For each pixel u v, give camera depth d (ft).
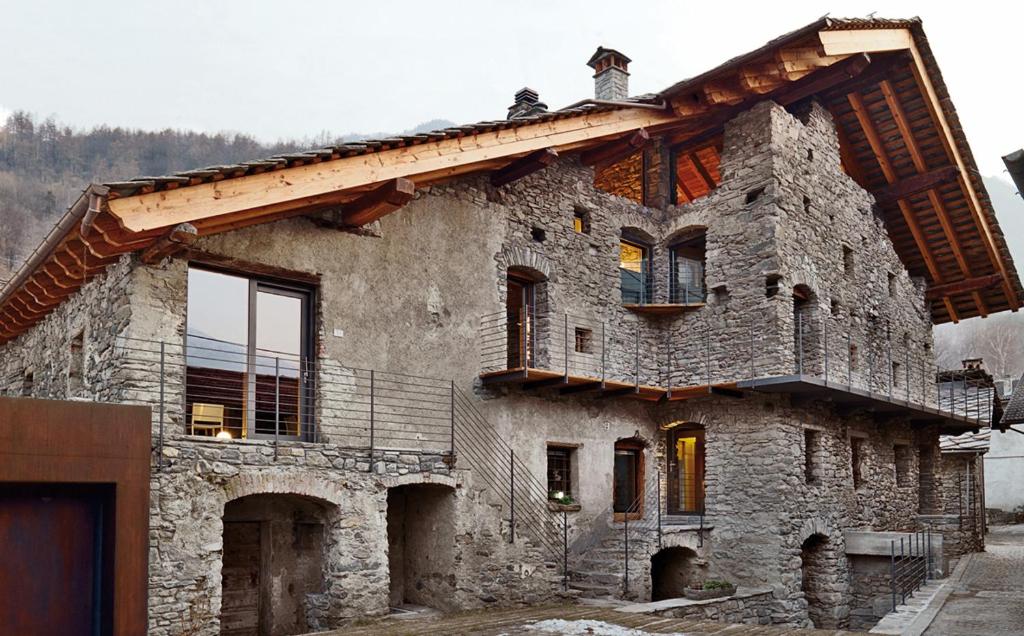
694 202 53.47
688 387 48.32
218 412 34.55
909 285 68.28
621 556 45.27
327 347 37.11
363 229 39.24
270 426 35.81
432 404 40.83
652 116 49.70
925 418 62.75
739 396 49.73
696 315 52.34
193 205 30.22
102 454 19.26
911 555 50.34
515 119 42.11
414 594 41.63
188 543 30.83
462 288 43.14
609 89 55.93
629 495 52.21
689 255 56.18
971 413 71.51
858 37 49.52
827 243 54.49
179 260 32.86
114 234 29.37
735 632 33.19
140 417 20.04
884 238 64.54
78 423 18.94
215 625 31.35
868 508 57.31
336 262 38.06
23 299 39.24
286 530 37.70
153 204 29.07
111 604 19.07
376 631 33.06
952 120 58.54
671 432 54.70
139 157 168.76
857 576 53.31
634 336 52.37
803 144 53.16
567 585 43.93
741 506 48.83
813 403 51.80
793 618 46.47
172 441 30.94
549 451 47.16
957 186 62.13
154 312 31.81
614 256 51.83
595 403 49.29
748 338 49.47
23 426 18.06
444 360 41.75
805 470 50.29
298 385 36.91
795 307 52.95
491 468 42.65
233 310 35.19
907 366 62.95
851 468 55.57
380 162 36.40
